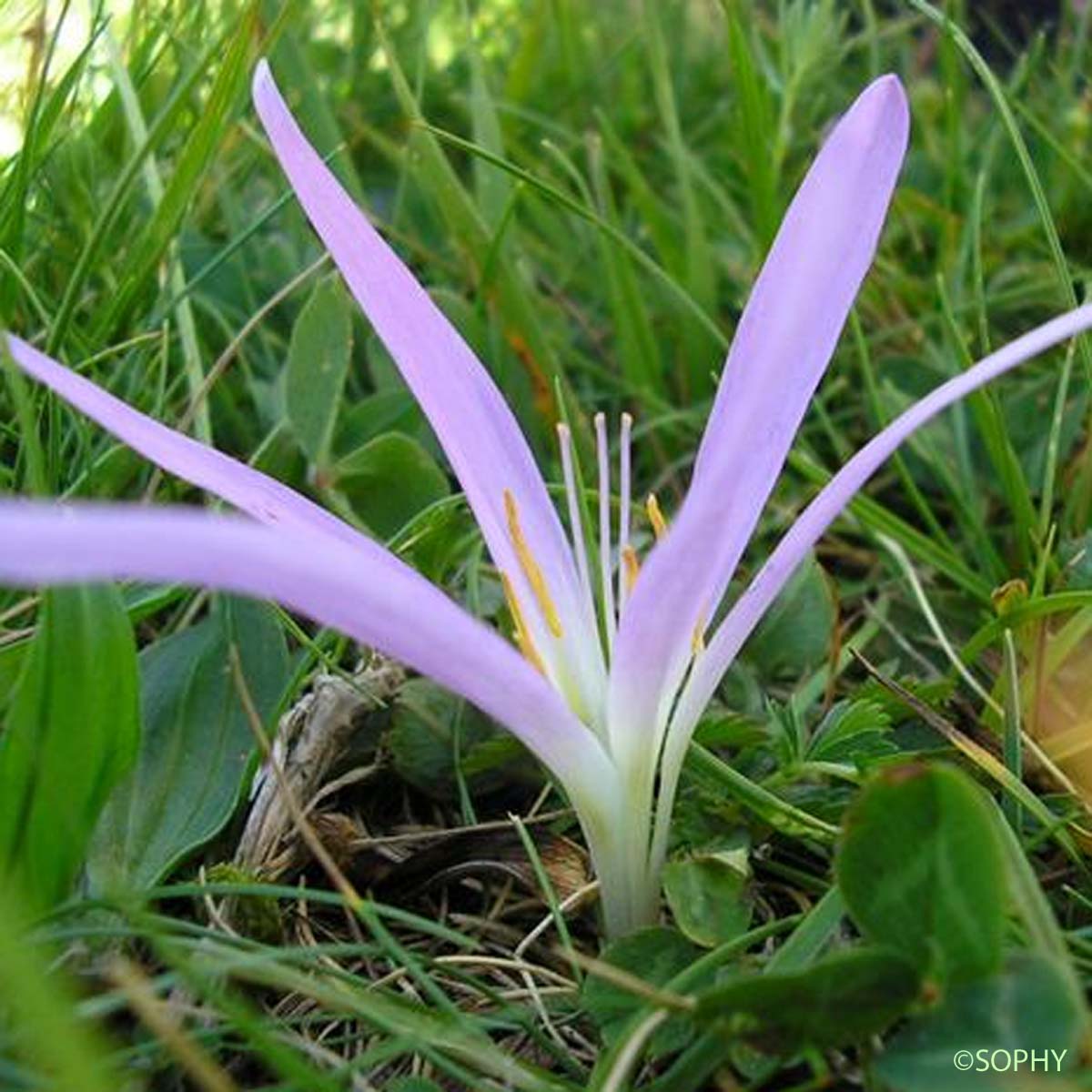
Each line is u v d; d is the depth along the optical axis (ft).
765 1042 0.28
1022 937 0.32
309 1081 0.27
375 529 0.51
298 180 0.38
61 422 0.47
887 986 0.27
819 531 0.34
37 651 0.31
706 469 0.36
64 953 0.33
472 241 0.58
